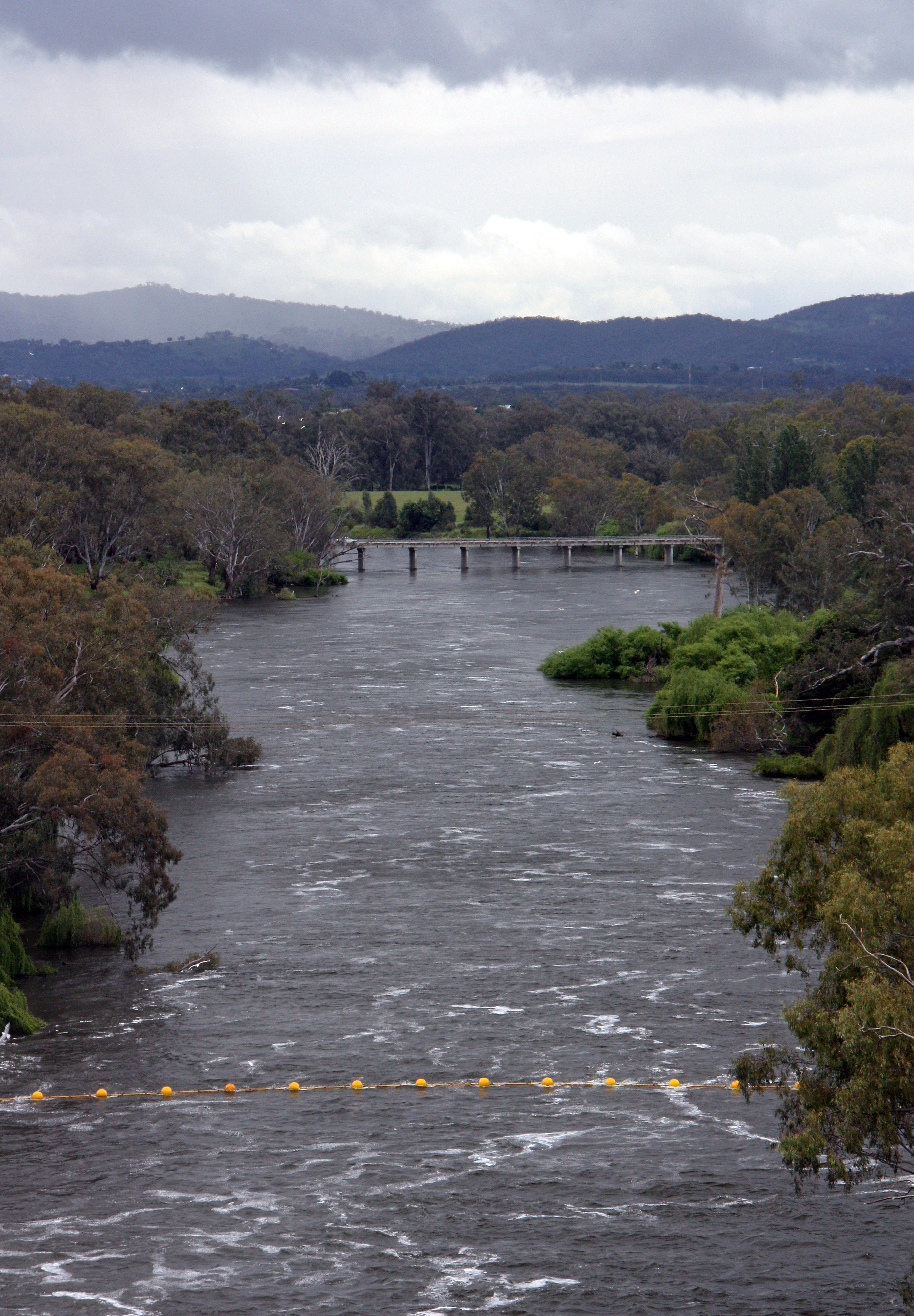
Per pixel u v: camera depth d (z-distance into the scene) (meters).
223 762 78.94
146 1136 36.19
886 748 73.69
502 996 45.44
